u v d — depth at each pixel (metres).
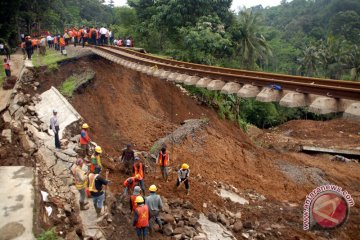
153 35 31.28
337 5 75.81
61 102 15.16
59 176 10.41
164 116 20.52
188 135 16.27
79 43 27.12
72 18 58.78
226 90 10.35
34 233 6.77
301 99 7.93
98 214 8.82
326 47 48.44
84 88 17.16
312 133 34.09
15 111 14.07
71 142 12.75
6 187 8.34
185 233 8.98
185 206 10.47
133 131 16.41
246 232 10.20
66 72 18.75
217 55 27.20
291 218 11.59
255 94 9.61
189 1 27.20
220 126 21.88
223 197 12.09
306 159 23.11
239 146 18.92
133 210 8.69
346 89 6.86
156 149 14.24
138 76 21.61
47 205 8.53
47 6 39.22
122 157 11.52
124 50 21.97
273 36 68.06
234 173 15.17
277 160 19.91
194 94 23.48
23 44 22.67
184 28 26.62
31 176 8.99
